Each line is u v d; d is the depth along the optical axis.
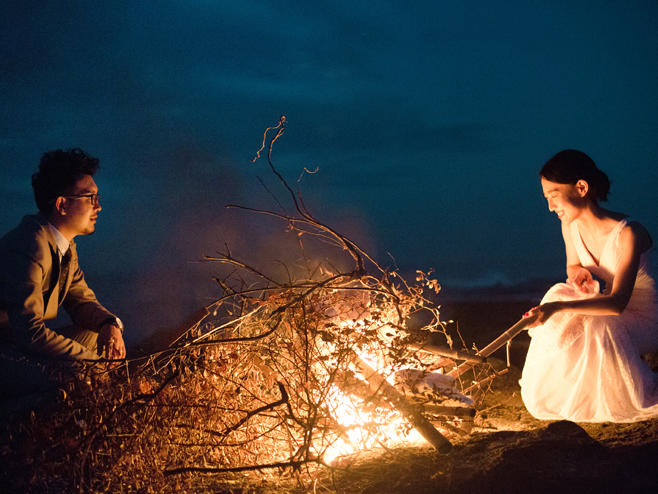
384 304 3.63
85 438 2.63
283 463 2.54
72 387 2.96
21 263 3.40
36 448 2.63
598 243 3.69
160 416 2.89
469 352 3.46
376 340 3.07
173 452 2.81
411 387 3.15
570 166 3.63
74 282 3.96
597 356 3.34
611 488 2.44
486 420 3.57
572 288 3.75
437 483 2.54
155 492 2.55
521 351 4.82
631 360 3.27
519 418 3.60
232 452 2.92
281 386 2.70
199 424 2.95
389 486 2.59
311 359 3.07
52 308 3.66
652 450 2.78
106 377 3.08
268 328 3.41
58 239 3.63
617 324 3.37
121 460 2.65
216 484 2.69
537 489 2.46
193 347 3.07
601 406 3.31
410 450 3.01
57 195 3.60
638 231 3.49
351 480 2.69
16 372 3.14
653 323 3.44
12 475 2.52
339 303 3.48
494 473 2.51
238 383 3.12
